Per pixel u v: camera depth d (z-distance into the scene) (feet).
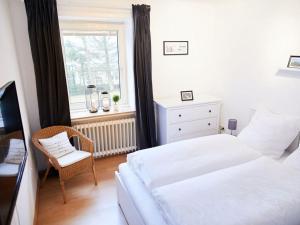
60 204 7.80
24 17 8.34
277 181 5.07
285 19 7.75
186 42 11.28
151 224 4.66
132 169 6.72
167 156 6.45
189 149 6.83
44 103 8.78
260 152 7.22
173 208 4.38
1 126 3.91
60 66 8.66
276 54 8.21
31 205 6.78
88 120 10.25
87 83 10.82
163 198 4.69
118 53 11.02
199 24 11.30
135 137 11.30
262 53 8.79
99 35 10.50
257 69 9.11
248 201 4.48
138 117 10.61
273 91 8.50
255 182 5.05
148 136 10.97
